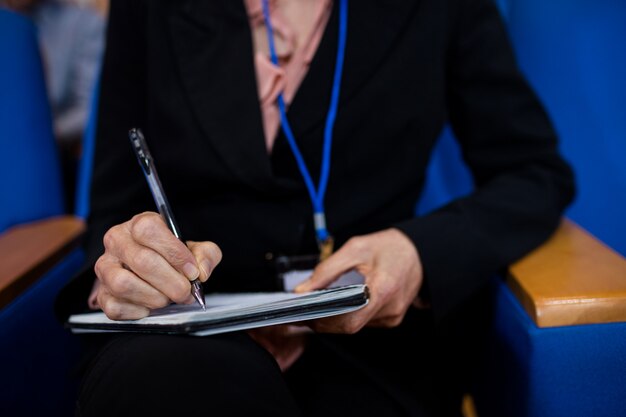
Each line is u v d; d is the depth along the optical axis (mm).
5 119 1062
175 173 754
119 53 803
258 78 744
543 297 629
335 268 640
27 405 771
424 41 760
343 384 701
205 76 739
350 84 741
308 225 772
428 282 691
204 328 462
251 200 758
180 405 442
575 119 1097
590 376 628
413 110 761
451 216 751
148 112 779
